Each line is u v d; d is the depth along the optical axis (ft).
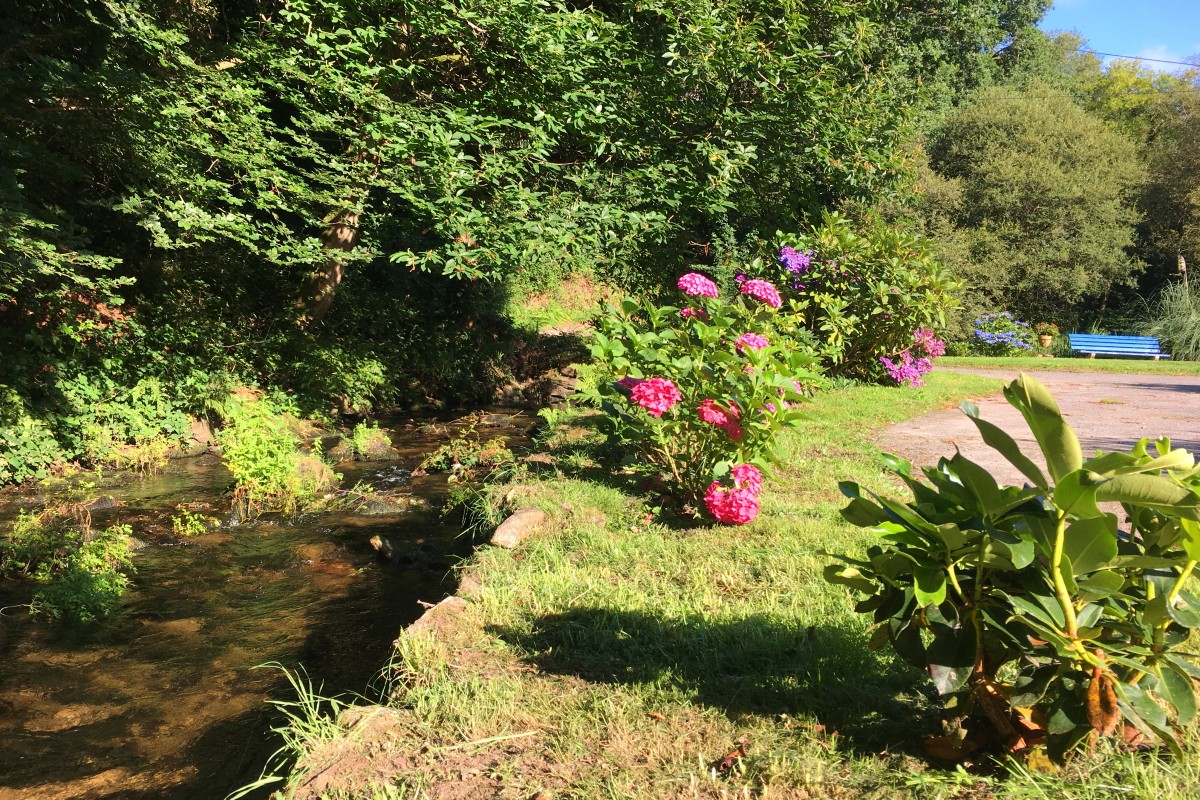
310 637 14.93
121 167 31.37
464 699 9.61
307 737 9.18
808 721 8.82
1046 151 92.84
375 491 27.14
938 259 84.12
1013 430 28.43
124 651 14.60
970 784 7.53
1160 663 7.32
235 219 33.06
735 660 10.44
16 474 27.32
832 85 40.47
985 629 7.65
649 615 12.09
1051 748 7.29
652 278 43.55
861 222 65.62
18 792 9.98
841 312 39.01
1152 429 28.30
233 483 28.55
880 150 43.83
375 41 32.63
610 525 17.28
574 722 9.00
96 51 29.40
